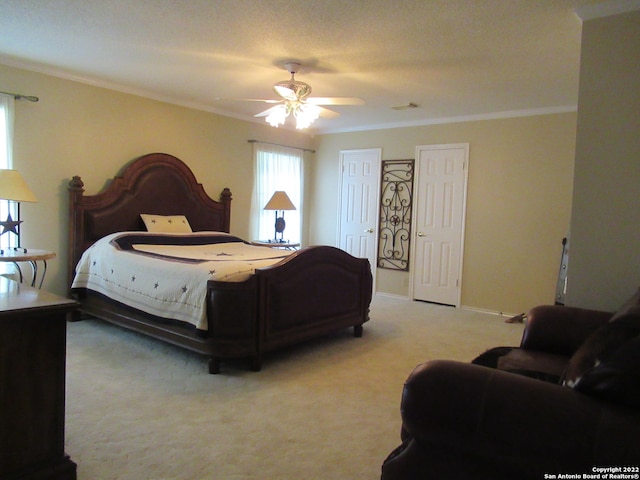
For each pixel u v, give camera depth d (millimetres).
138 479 1847
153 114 5000
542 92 4402
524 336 2389
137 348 3590
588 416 1125
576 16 2676
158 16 2889
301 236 6980
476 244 5617
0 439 1626
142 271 3580
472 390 1271
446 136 5816
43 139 4152
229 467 1960
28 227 4117
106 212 4488
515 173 5320
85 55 3701
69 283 4344
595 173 2553
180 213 5168
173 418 2410
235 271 3180
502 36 3023
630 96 2459
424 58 3504
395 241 6309
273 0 2609
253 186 6156
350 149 6715
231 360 3420
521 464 1183
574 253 2613
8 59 3842
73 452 2031
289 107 3703
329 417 2490
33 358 1698
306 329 3586
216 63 3791
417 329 4547
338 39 3158
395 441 2240
